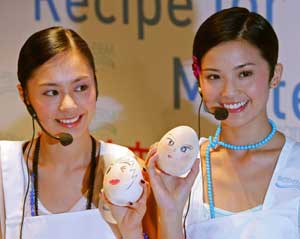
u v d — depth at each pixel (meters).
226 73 1.29
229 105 1.30
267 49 1.30
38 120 1.33
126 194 1.21
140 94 1.98
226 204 1.33
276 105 1.88
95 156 1.40
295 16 1.83
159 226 1.29
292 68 1.85
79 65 1.30
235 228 1.30
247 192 1.33
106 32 1.98
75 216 1.34
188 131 1.23
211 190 1.35
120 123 2.01
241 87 1.29
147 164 1.26
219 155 1.38
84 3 1.98
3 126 2.05
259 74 1.29
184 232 1.32
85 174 1.38
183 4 1.92
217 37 1.28
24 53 1.31
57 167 1.38
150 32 1.95
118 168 1.23
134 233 1.26
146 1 1.94
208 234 1.31
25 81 1.31
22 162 1.39
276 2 1.84
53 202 1.37
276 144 1.36
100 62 1.99
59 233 1.33
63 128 1.31
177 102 1.96
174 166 1.22
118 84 1.99
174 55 1.94
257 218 1.29
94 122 2.02
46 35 1.30
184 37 1.93
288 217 1.29
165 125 1.98
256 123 1.34
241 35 1.28
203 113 1.93
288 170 1.32
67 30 1.34
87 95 1.31
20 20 2.03
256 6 1.86
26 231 1.34
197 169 1.27
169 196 1.26
